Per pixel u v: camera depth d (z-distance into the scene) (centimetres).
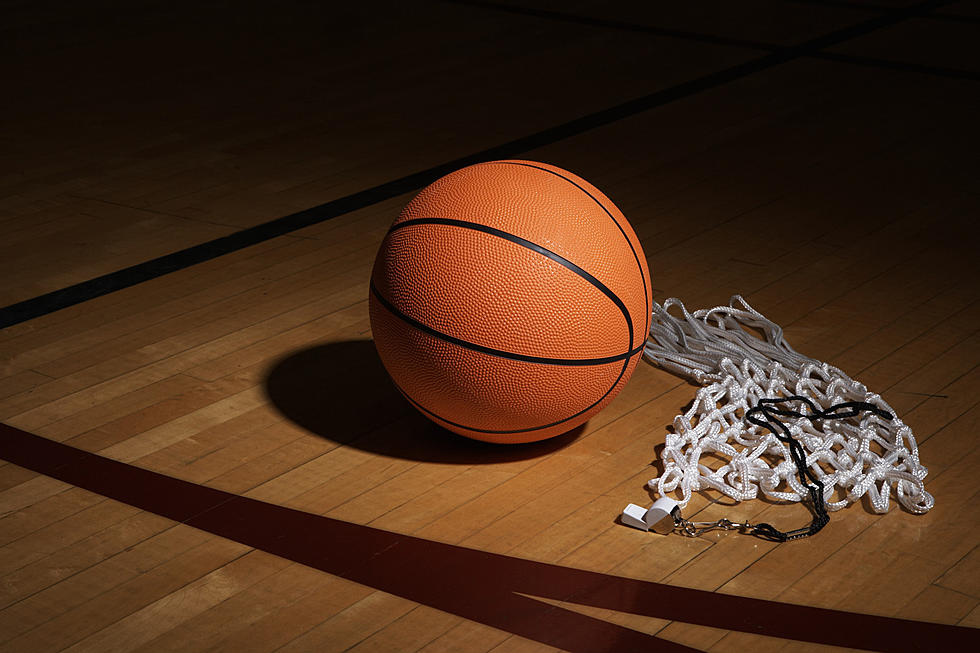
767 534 232
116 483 252
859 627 205
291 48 663
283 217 412
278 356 311
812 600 212
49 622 207
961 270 360
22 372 302
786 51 645
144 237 395
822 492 239
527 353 234
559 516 239
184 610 211
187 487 250
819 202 421
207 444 268
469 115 534
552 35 687
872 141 489
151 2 791
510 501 245
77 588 217
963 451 260
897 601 212
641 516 233
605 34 688
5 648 201
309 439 270
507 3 777
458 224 236
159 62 633
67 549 229
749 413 267
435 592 215
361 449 265
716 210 415
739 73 600
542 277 232
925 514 239
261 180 451
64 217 415
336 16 743
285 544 230
